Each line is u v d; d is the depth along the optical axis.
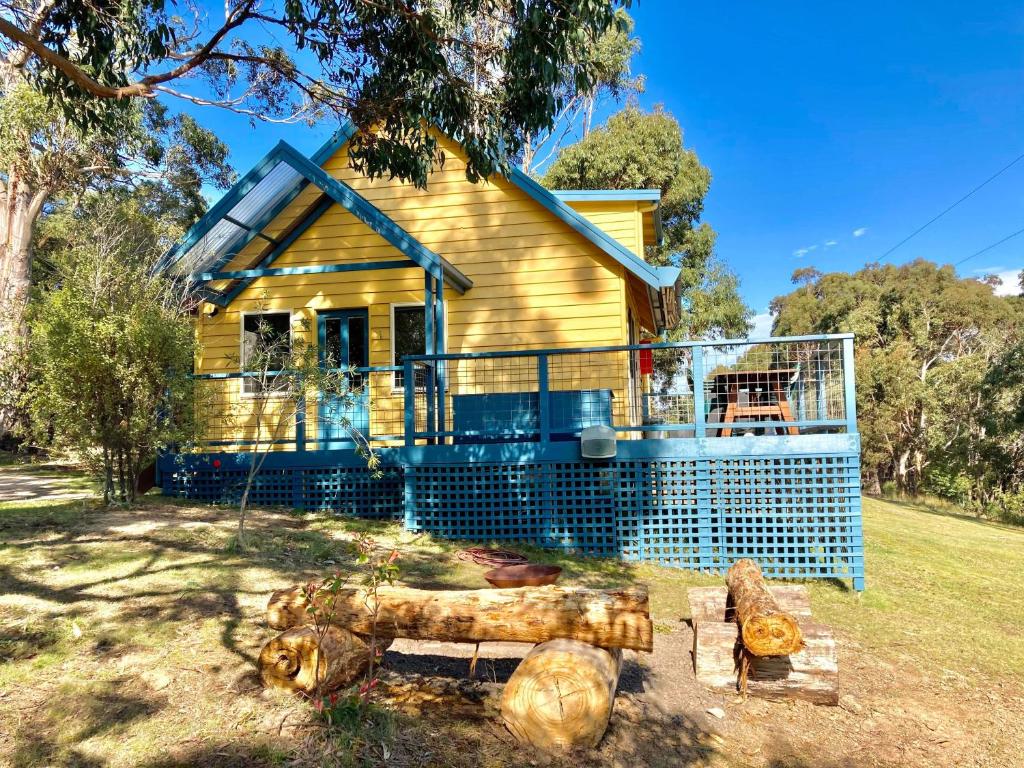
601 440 8.62
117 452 8.57
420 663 5.12
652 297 12.98
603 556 8.84
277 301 12.57
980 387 33.75
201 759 3.47
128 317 7.86
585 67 7.36
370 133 8.16
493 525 9.20
